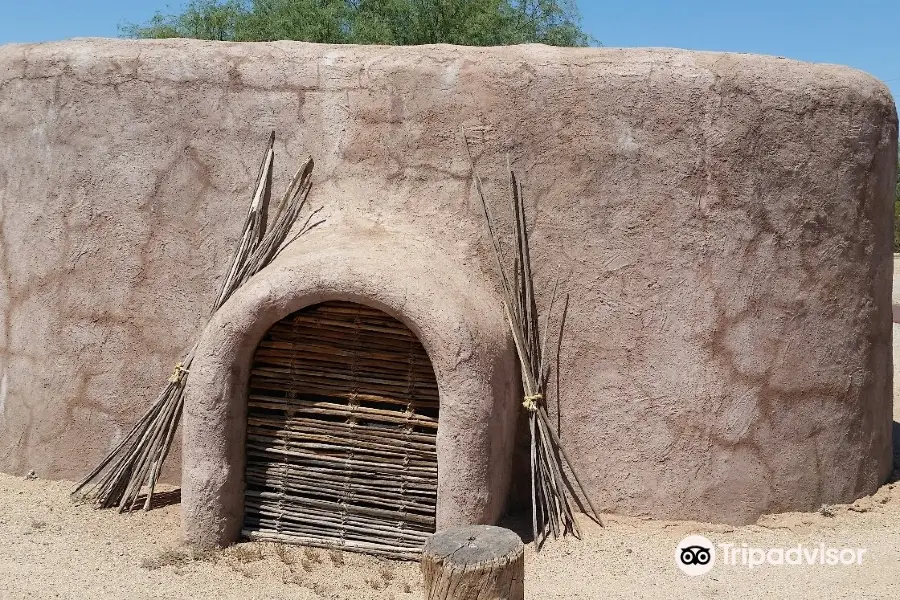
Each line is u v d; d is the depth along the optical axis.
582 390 5.59
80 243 6.09
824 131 5.70
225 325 5.02
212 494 5.09
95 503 5.76
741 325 5.55
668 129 5.50
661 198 5.52
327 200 5.75
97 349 6.06
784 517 5.65
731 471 5.55
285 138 5.82
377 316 5.13
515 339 5.47
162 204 5.96
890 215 6.37
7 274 6.34
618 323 5.56
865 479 6.11
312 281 4.95
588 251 5.58
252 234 5.72
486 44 16.12
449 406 4.85
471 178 5.65
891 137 6.19
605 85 5.54
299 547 5.18
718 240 5.51
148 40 6.15
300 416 5.23
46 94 6.16
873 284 6.11
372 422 5.19
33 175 6.22
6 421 6.32
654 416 5.53
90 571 4.77
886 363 6.42
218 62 5.89
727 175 5.51
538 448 5.51
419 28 16.12
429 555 3.65
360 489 5.14
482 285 5.57
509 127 5.62
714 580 4.85
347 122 5.77
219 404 5.06
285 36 15.90
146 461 5.71
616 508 5.57
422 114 5.69
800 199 5.66
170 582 4.67
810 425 5.74
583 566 4.99
